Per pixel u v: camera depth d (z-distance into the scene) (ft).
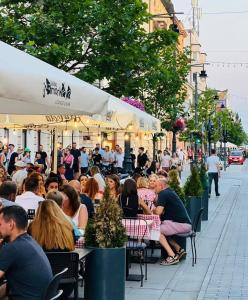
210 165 106.42
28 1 65.21
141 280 37.06
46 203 26.30
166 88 113.09
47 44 64.39
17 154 87.56
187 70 116.47
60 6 64.03
